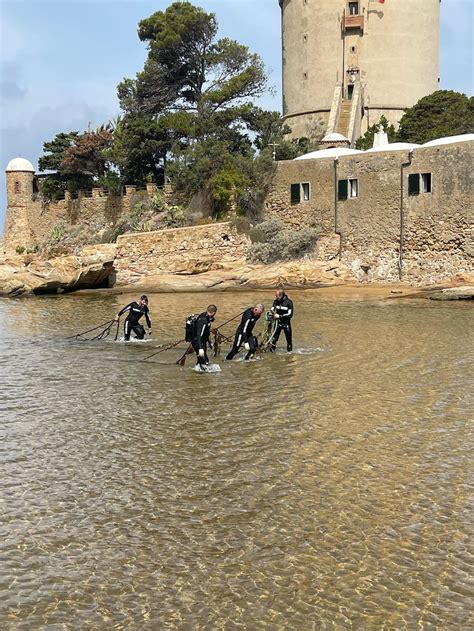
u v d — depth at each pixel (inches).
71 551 323.9
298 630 263.6
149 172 2647.6
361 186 1793.8
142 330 947.3
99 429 509.7
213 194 2070.6
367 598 283.9
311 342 890.7
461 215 1630.2
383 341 890.1
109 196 2556.6
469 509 362.6
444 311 1226.6
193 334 732.0
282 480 405.1
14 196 2847.0
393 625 265.9
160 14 2701.8
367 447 461.7
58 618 272.8
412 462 432.1
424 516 355.3
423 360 756.6
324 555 317.7
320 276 1768.0
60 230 2618.1
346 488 392.5
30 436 494.6
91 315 1264.8
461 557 314.3
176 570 306.2
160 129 2529.5
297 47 3157.0
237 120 2503.7
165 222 2149.4
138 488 395.2
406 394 604.4
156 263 1899.6
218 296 1599.4
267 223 1934.1
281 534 338.0
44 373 720.3
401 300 1449.3
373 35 3026.6
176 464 433.1
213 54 2652.6
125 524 350.3
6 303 1565.0
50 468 428.8
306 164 1899.6
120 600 284.5
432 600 281.9
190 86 2797.7
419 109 2596.0
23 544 330.6
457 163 1628.9
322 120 3021.7
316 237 1871.3
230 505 370.9
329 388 630.5
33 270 1797.5
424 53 3073.3
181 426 514.6
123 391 631.2
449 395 598.5
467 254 1626.5
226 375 695.7
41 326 1112.8
